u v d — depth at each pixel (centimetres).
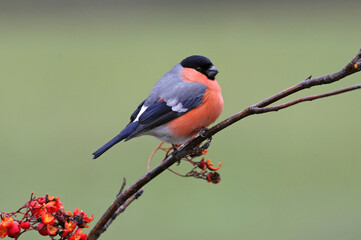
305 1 3362
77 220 273
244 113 319
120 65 2173
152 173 323
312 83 283
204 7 3391
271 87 1672
